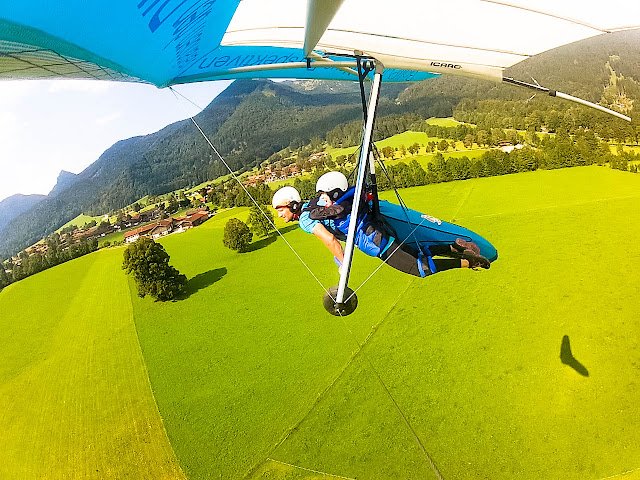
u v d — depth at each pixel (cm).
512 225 5169
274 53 484
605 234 4609
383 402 2964
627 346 3047
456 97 13012
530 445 2469
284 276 4984
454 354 3297
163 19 263
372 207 476
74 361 4250
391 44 392
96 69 318
